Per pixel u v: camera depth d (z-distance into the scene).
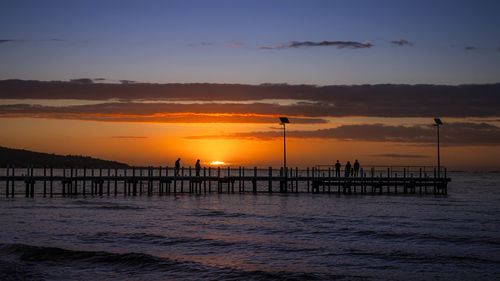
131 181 65.56
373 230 35.09
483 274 22.66
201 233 33.50
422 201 60.75
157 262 24.45
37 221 38.16
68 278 21.75
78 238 31.02
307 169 71.38
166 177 67.06
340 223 38.81
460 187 119.69
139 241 30.25
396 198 65.12
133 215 43.16
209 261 25.02
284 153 71.00
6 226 35.25
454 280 21.67
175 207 50.84
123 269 23.31
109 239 30.80
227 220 40.38
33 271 22.59
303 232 34.28
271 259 25.64
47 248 26.30
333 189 97.88
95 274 22.45
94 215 42.75
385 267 23.92
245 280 21.56
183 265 24.08
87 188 95.31
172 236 32.03
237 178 70.19
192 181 68.56
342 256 26.41
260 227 36.50
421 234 33.34
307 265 24.33
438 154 71.56
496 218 42.56
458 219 41.69
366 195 70.00
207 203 56.03
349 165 70.25
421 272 23.02
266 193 73.00
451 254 26.84
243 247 28.73
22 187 99.88
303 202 58.12
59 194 68.56
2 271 22.16
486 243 30.23
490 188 113.56
